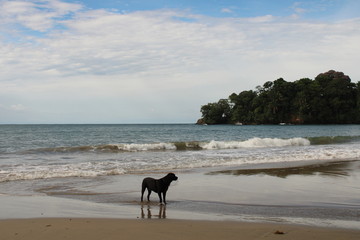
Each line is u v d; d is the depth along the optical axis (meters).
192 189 9.55
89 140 38.47
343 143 31.38
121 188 9.80
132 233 5.16
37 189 9.61
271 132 61.62
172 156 18.95
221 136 49.12
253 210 7.07
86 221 5.98
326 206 7.42
